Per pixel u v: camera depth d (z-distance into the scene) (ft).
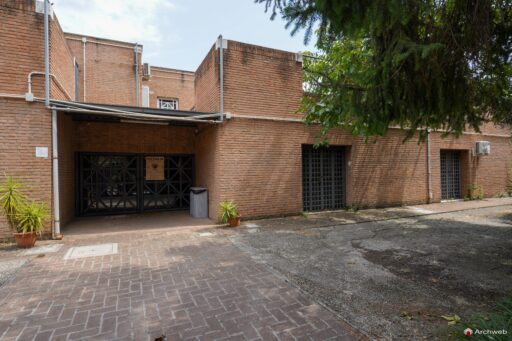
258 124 27.32
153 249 18.03
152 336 8.64
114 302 10.84
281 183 28.25
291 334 8.68
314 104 23.47
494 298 10.92
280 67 28.48
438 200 38.52
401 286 12.16
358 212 31.17
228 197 25.99
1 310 10.24
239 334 8.71
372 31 10.87
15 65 19.86
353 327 9.00
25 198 19.86
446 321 9.25
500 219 27.25
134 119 29.55
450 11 10.94
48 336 8.64
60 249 18.06
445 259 15.62
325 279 12.99
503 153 45.80
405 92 11.57
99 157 31.76
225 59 26.13
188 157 35.55
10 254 16.94
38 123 20.48
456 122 13.41
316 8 9.51
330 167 32.60
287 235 21.52
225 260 15.78
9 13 19.80
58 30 23.90
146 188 33.65
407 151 36.01
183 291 11.79
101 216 30.50
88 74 40.57
